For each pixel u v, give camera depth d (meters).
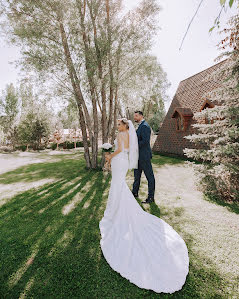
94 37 7.04
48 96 7.07
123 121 3.51
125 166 3.36
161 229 3.00
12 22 6.46
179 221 3.39
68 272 2.28
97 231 3.16
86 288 2.04
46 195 5.04
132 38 6.95
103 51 6.76
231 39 4.79
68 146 26.62
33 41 6.24
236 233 2.98
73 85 6.97
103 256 2.55
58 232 3.18
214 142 5.00
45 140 26.16
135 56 7.93
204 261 2.38
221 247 2.65
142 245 2.58
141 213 3.19
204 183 4.89
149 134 4.30
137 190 4.64
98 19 7.27
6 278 2.21
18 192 5.43
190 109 11.39
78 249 2.71
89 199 4.63
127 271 2.20
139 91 10.20
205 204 4.13
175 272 2.16
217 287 2.01
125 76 8.28
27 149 24.45
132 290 2.00
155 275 2.11
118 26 6.86
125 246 2.60
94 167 8.18
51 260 2.49
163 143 13.34
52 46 6.53
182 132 11.52
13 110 28.00
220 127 5.20
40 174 7.91
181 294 1.93
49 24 6.54
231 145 4.59
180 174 6.88
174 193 4.86
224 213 3.68
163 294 1.94
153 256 2.38
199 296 1.90
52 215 3.83
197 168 5.20
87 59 6.69
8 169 9.67
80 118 7.78
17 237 3.07
